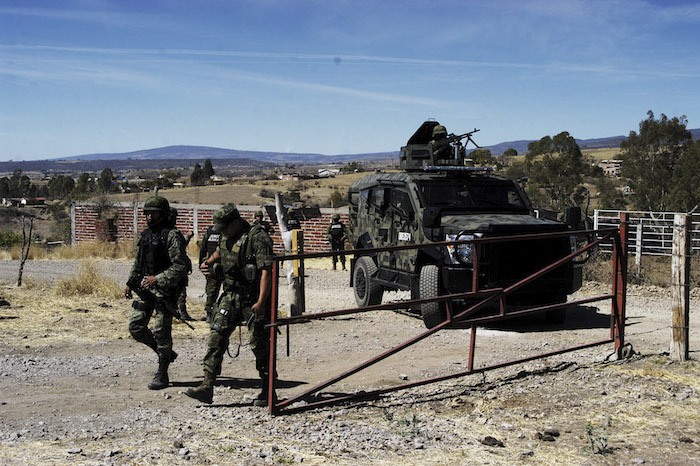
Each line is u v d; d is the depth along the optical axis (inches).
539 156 3110.2
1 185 7716.5
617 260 302.4
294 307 433.1
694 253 686.5
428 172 470.3
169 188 5684.1
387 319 448.8
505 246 392.2
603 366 290.2
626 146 2719.0
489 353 327.0
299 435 200.1
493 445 192.9
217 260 248.1
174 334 375.9
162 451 179.2
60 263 809.5
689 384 258.7
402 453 185.0
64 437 192.2
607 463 177.6
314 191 6097.4
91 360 308.8
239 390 260.8
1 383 259.9
